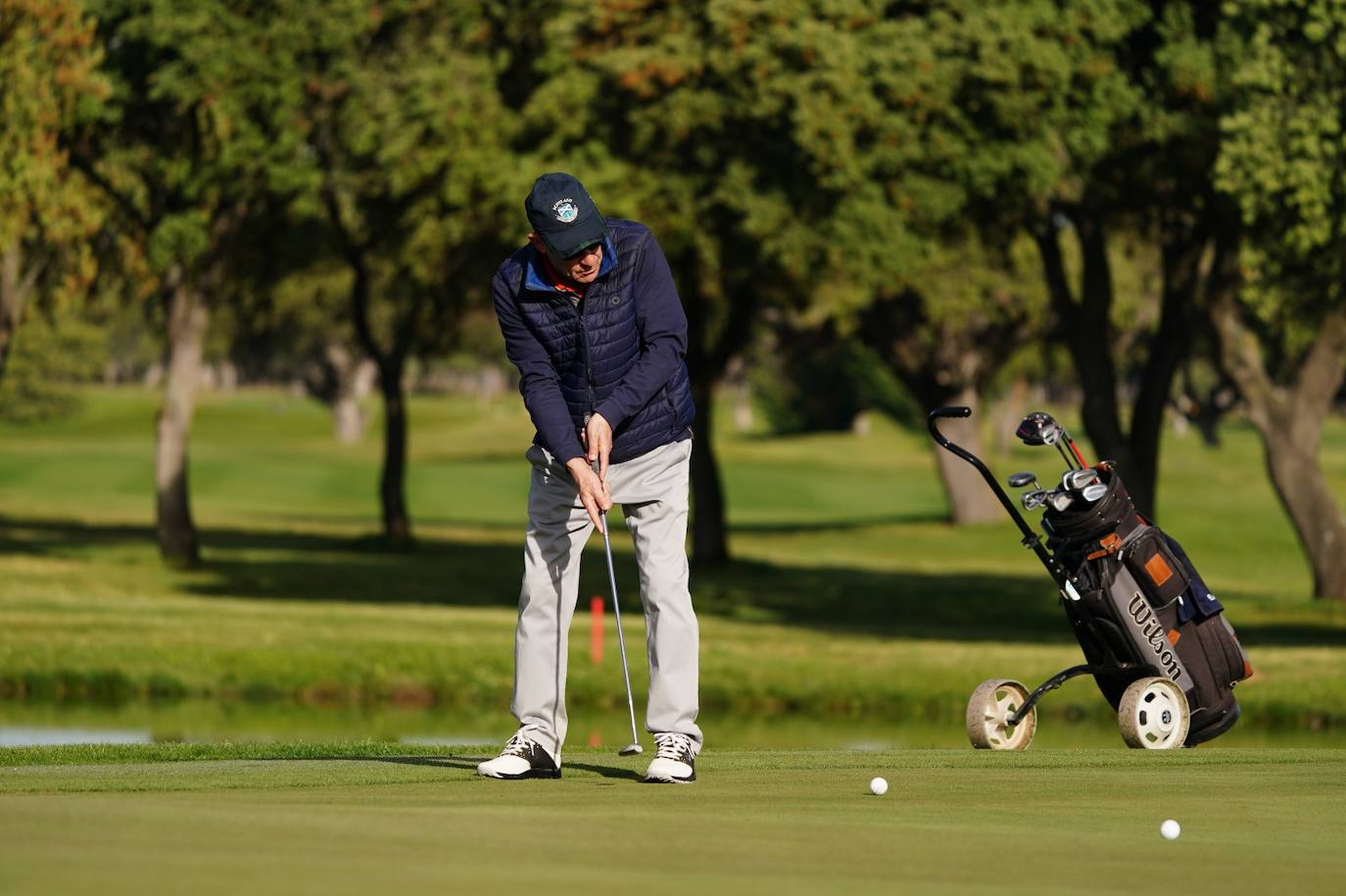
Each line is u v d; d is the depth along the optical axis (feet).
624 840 49.14
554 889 40.52
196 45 327.47
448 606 340.80
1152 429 324.19
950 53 274.77
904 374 565.53
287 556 440.45
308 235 424.46
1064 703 221.66
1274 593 419.95
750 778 69.87
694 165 301.84
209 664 237.25
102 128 351.25
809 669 238.48
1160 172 293.64
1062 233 496.64
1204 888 43.55
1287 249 291.17
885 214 280.72
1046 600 375.45
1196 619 103.30
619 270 69.10
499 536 558.56
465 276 409.08
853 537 570.05
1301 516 333.01
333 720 209.77
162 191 362.53
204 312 388.37
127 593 335.88
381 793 61.16
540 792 62.59
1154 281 530.68
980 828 53.52
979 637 297.12
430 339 473.26
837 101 273.75
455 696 233.55
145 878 40.06
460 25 351.46
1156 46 293.43
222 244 380.78
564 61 317.63
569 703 230.07
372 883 40.45
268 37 334.24
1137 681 99.71
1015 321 540.52
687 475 71.00
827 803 59.98
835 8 275.18
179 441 392.47
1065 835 52.42
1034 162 273.95
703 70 289.12
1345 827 55.67
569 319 69.21
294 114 351.25
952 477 592.19
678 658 69.36
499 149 338.34
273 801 56.70
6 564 376.27
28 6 303.27
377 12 347.56
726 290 381.40
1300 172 255.29
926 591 386.73
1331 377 329.11
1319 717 212.43
